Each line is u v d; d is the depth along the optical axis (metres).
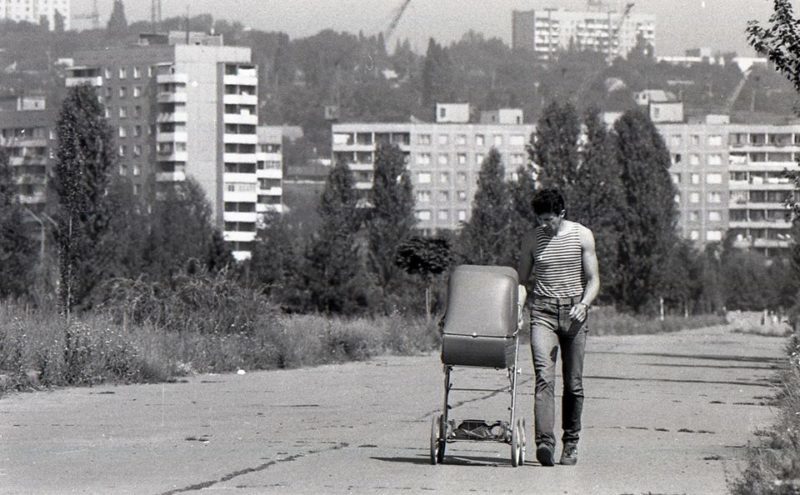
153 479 17.30
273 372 43.50
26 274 88.38
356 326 61.06
